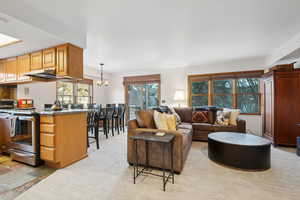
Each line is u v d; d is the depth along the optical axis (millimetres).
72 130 2498
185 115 4348
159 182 1908
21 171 2197
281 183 1875
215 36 2854
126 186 1820
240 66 4586
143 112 2619
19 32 2078
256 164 2191
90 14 2096
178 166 2100
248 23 2381
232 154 2291
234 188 1773
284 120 3271
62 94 4754
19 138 2492
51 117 2236
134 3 1864
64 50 2531
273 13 2100
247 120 4555
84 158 2691
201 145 3465
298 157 2701
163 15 2146
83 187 1803
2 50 2805
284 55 3217
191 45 3328
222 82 4898
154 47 3439
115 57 4211
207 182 1900
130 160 2410
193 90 5246
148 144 2268
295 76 3197
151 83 5859
